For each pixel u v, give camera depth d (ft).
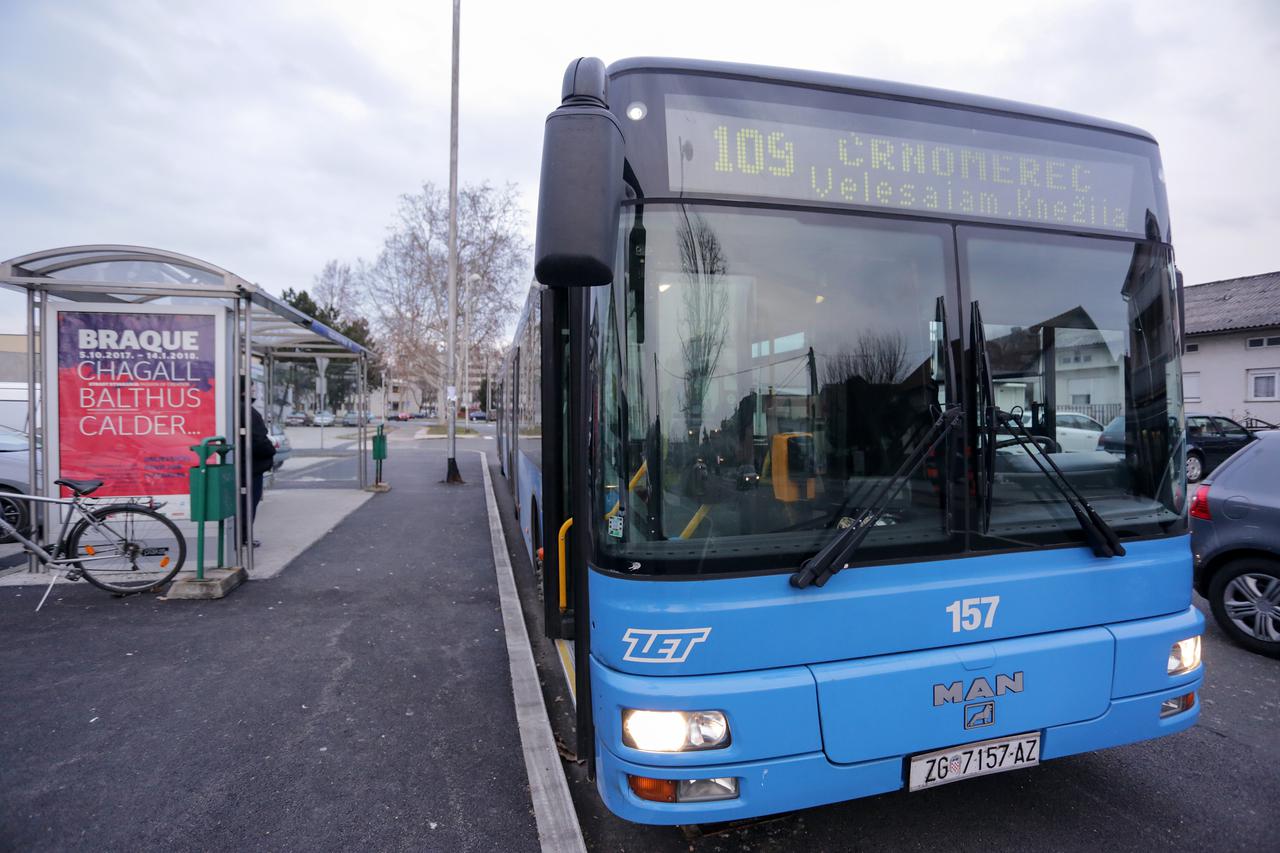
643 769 7.57
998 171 9.57
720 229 8.39
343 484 48.88
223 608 19.76
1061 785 11.12
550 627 9.55
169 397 22.34
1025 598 8.71
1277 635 16.51
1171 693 9.21
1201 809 10.43
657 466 7.96
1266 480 17.08
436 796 10.83
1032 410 9.32
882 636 8.17
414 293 176.96
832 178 8.87
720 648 7.71
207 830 9.89
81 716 13.21
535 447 21.12
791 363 8.48
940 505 8.61
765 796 7.71
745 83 8.73
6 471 28.78
